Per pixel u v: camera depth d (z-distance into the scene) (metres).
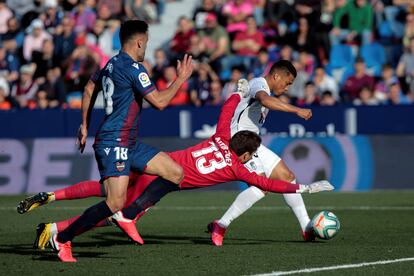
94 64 48.81
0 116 43.84
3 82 50.22
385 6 54.09
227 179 20.66
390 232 24.50
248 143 20.52
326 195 37.72
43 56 50.59
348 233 24.27
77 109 43.78
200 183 20.72
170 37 58.31
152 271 17.30
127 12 56.94
